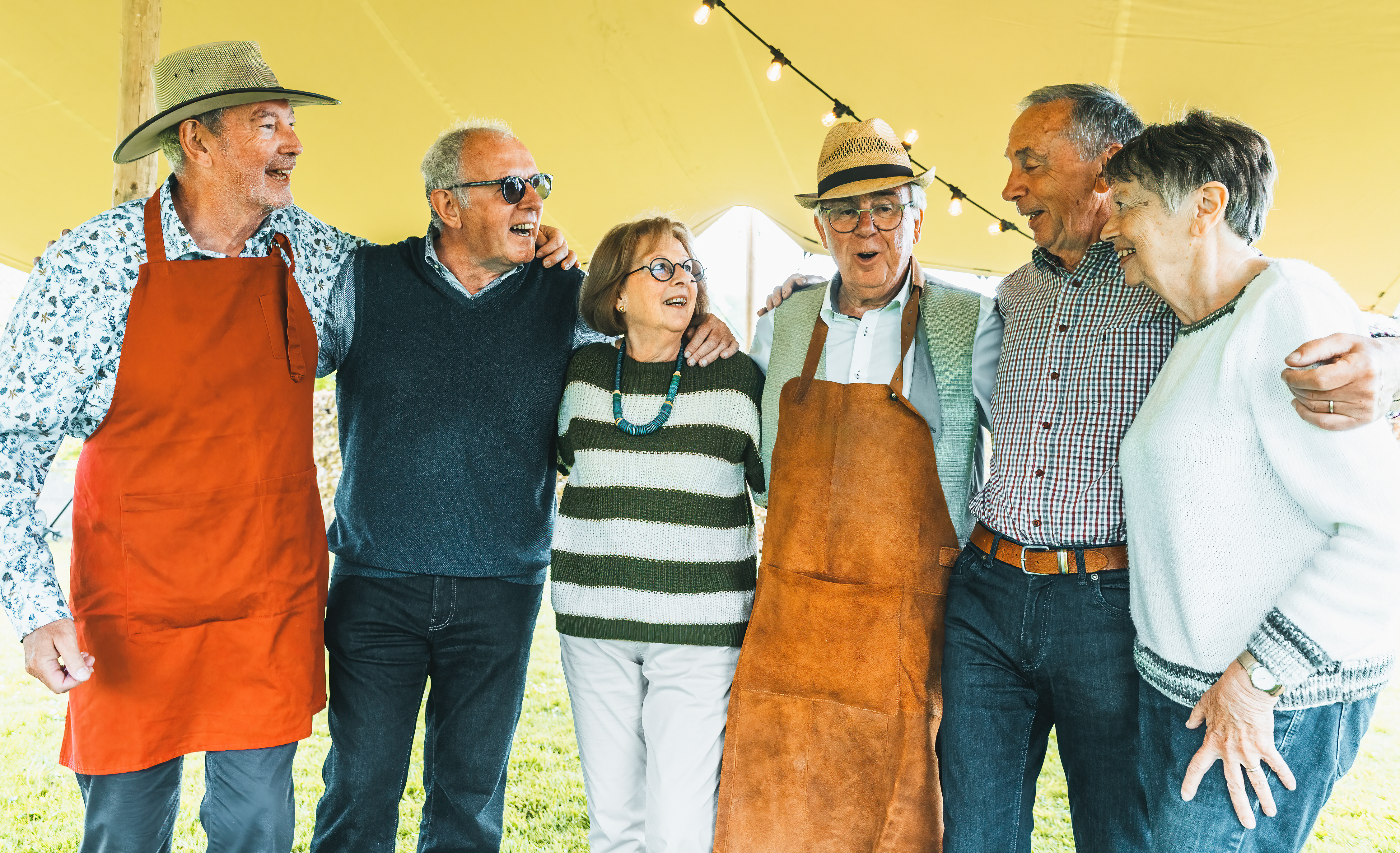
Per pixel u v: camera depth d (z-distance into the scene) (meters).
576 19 4.68
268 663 2.02
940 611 2.10
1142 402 1.78
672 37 4.74
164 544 1.94
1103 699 1.79
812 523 2.16
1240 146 1.51
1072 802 1.90
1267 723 1.42
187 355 1.94
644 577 2.19
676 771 2.17
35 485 1.91
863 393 2.13
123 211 1.93
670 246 2.23
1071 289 1.91
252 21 4.79
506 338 2.34
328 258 2.26
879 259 2.14
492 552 2.29
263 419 2.02
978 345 2.15
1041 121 1.97
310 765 3.90
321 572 2.14
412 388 2.27
